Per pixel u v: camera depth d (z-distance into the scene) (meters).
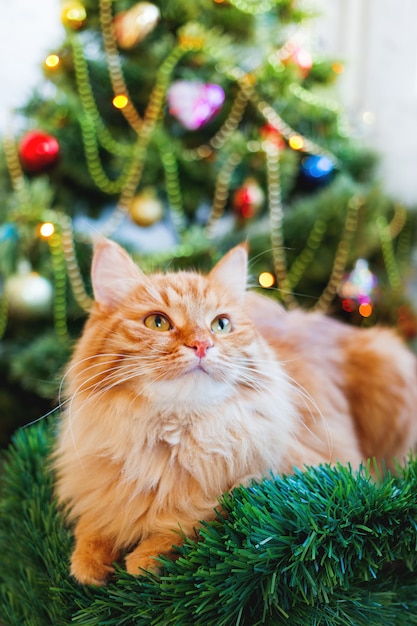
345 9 2.55
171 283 0.89
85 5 1.78
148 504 0.79
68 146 1.85
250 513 0.69
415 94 2.34
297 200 2.15
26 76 2.39
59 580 0.80
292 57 1.90
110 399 0.80
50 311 1.90
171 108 1.82
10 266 1.79
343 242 2.05
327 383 1.09
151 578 0.70
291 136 2.01
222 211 2.03
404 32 2.37
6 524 1.04
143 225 1.95
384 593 0.76
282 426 0.85
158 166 1.90
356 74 2.57
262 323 1.16
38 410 2.04
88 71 1.85
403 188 2.38
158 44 1.83
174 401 0.78
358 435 1.15
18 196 1.77
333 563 0.68
